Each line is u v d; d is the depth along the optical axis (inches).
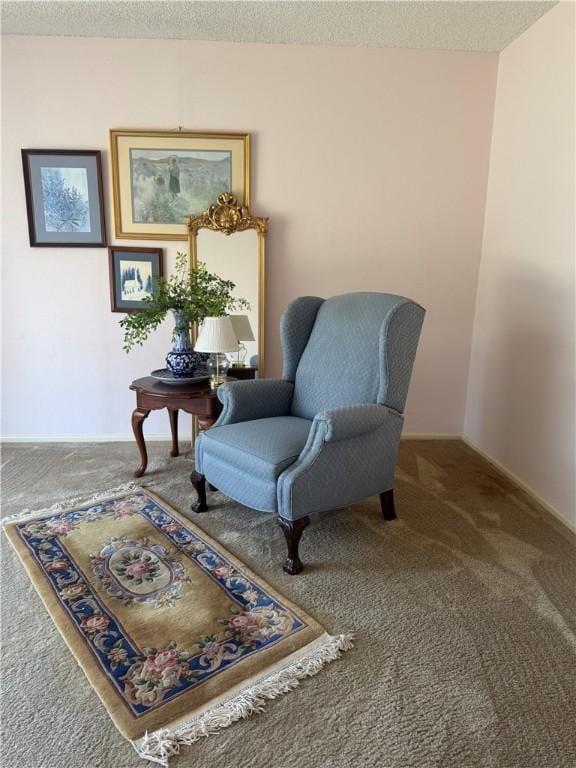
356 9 98.3
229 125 116.9
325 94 116.6
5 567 74.3
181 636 61.0
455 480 109.3
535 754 47.5
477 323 128.6
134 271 121.4
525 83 106.6
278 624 63.3
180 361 103.0
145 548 79.9
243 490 80.0
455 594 70.4
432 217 124.1
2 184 116.3
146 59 112.8
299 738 48.6
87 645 59.4
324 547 81.8
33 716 50.4
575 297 90.7
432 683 55.3
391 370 83.7
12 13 100.9
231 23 104.7
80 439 130.0
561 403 94.3
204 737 48.4
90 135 115.6
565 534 87.4
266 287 124.7
